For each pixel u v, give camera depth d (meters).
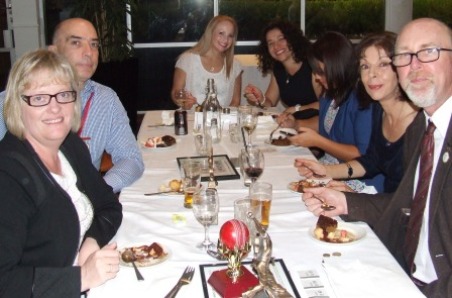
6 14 6.58
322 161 2.97
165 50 6.78
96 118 2.40
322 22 6.77
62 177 1.55
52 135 1.44
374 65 2.21
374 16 6.80
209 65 4.09
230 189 2.02
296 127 3.13
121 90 5.11
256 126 3.05
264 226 1.48
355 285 1.25
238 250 1.25
